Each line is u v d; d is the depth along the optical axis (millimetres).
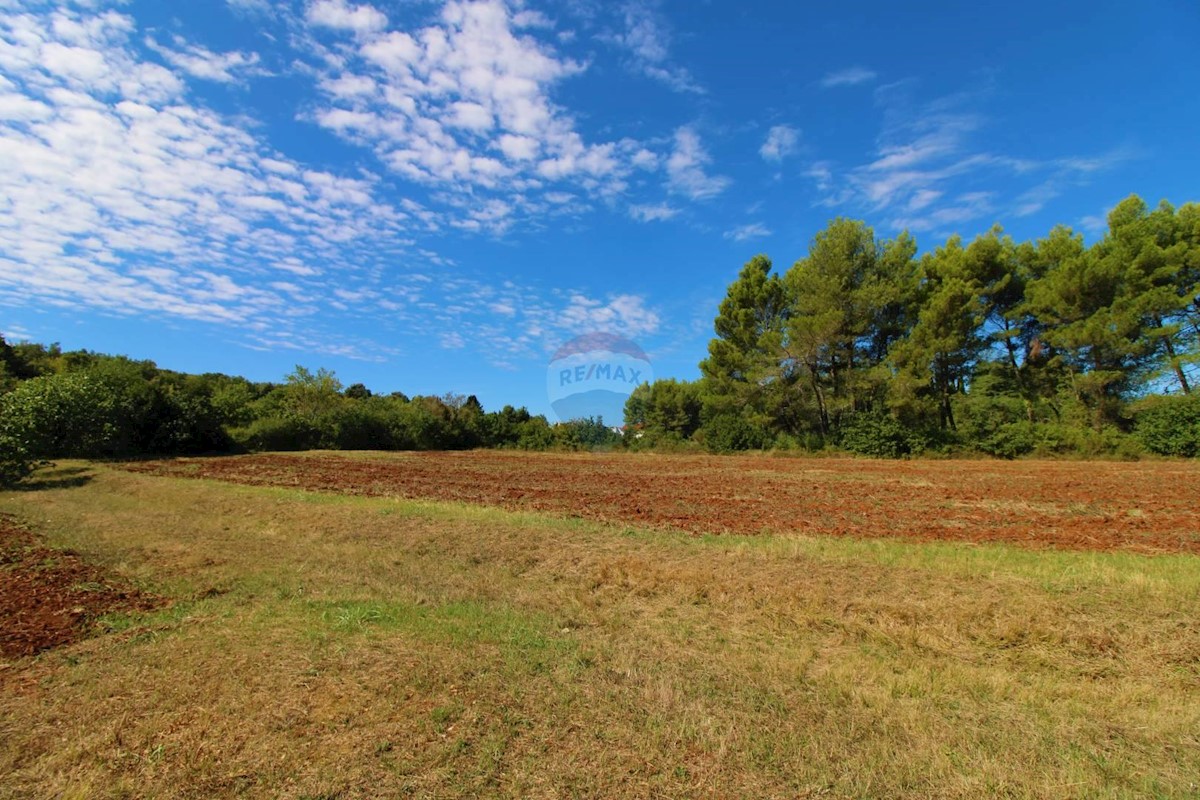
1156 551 9070
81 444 26016
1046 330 34938
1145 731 3822
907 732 3771
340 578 7336
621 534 10039
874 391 34938
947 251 38281
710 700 4176
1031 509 13539
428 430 45219
